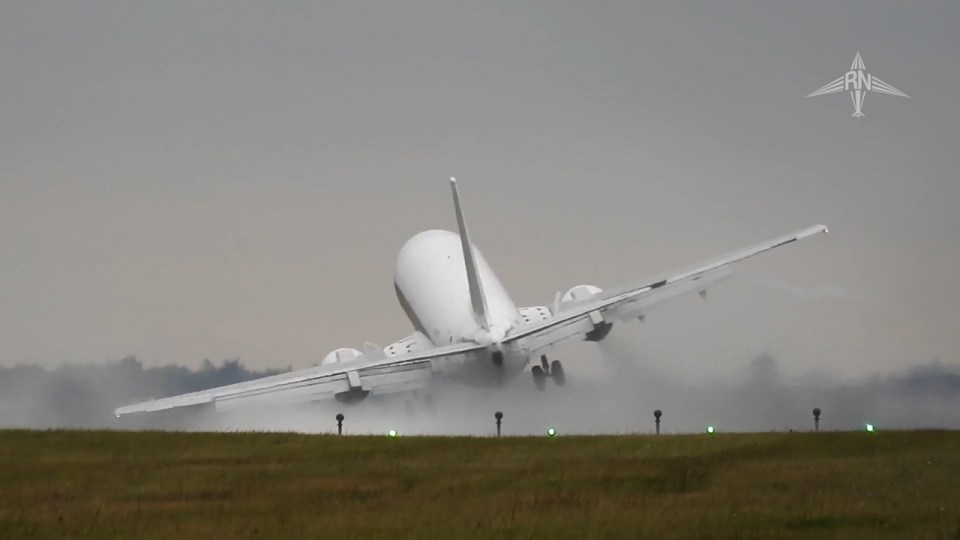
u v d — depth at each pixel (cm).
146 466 11100
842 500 9312
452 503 9456
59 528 8750
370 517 9006
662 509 9125
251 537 8438
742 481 10094
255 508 9388
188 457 11588
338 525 8744
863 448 11456
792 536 8306
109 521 8956
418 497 9712
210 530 8638
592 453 11500
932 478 10069
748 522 8669
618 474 10425
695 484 10069
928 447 11456
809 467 10569
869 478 10094
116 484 10319
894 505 9106
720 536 8338
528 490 9900
